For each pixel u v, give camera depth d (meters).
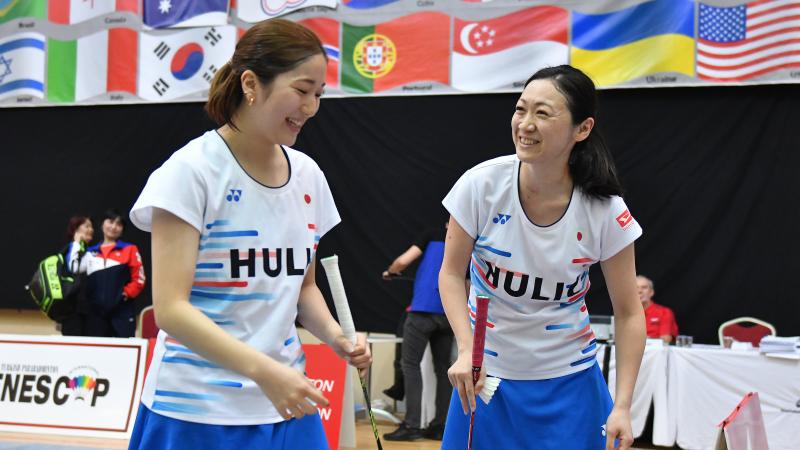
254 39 1.55
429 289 5.76
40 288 6.20
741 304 6.46
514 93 6.87
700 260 6.53
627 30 6.52
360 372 1.75
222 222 1.59
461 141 6.98
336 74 7.16
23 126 7.91
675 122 6.58
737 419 2.62
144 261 7.57
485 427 2.29
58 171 7.82
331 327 1.76
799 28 6.21
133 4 7.57
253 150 1.62
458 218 2.23
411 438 5.77
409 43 7.00
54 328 7.84
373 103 7.14
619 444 2.16
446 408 5.81
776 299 6.40
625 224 2.21
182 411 1.59
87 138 7.77
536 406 2.27
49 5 7.75
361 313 7.09
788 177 6.40
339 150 7.18
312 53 1.54
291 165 1.69
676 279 6.56
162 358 1.62
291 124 1.57
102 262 6.37
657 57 6.45
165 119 7.60
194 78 7.42
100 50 7.64
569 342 2.28
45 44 7.76
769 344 5.11
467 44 6.88
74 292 6.20
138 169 7.66
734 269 6.48
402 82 7.01
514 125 2.09
